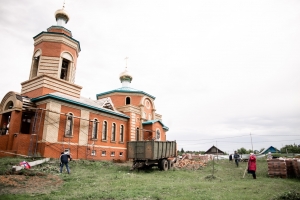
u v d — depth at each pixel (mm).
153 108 36094
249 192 9758
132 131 30078
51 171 14578
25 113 21453
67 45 24453
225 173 18047
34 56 24016
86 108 23828
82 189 10031
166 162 19406
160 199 8055
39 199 8102
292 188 10984
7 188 9719
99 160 23250
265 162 27391
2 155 18750
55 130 20078
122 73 38344
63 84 23312
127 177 13461
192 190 9922
